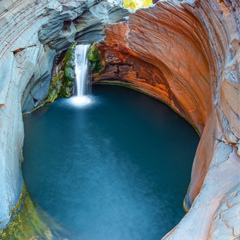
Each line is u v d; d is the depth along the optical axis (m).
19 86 8.77
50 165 9.16
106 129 11.67
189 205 7.14
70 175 8.76
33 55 9.39
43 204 7.50
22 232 6.41
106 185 8.39
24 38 8.46
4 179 6.46
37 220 6.90
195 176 7.05
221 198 4.89
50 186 8.20
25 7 7.98
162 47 11.00
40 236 6.45
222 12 6.42
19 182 7.43
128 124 12.11
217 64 6.79
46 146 10.22
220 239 4.07
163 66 11.88
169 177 8.81
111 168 9.20
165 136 11.16
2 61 7.46
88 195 7.96
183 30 9.48
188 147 10.41
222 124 5.88
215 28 6.81
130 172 9.04
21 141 8.67
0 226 6.23
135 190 8.23
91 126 11.84
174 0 8.95
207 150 6.70
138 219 7.18
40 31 9.63
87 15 11.59
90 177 8.71
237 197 4.51
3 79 7.36
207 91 8.70
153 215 7.32
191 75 9.94
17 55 8.38
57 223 6.91
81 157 9.72
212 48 7.21
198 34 8.59
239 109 5.14
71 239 6.48
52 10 9.27
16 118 8.20
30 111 12.18
